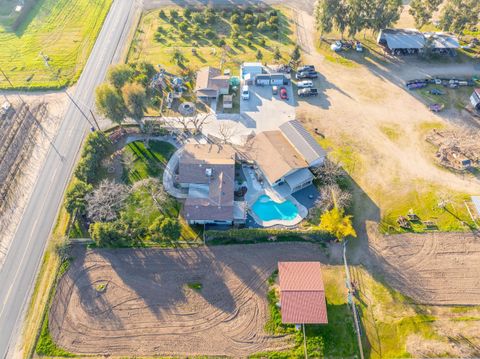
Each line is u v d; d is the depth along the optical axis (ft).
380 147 240.32
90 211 196.24
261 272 185.68
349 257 190.39
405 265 186.70
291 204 211.20
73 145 246.47
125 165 231.71
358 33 337.31
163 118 261.24
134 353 162.20
